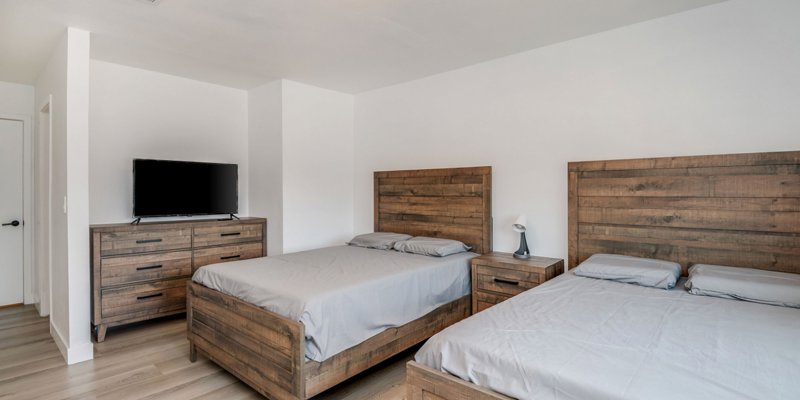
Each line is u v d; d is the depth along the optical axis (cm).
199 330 273
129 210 385
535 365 135
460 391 147
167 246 358
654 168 272
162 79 401
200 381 255
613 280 250
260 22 276
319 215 447
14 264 422
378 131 457
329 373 211
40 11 254
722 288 211
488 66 362
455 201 378
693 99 263
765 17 239
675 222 265
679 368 130
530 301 208
